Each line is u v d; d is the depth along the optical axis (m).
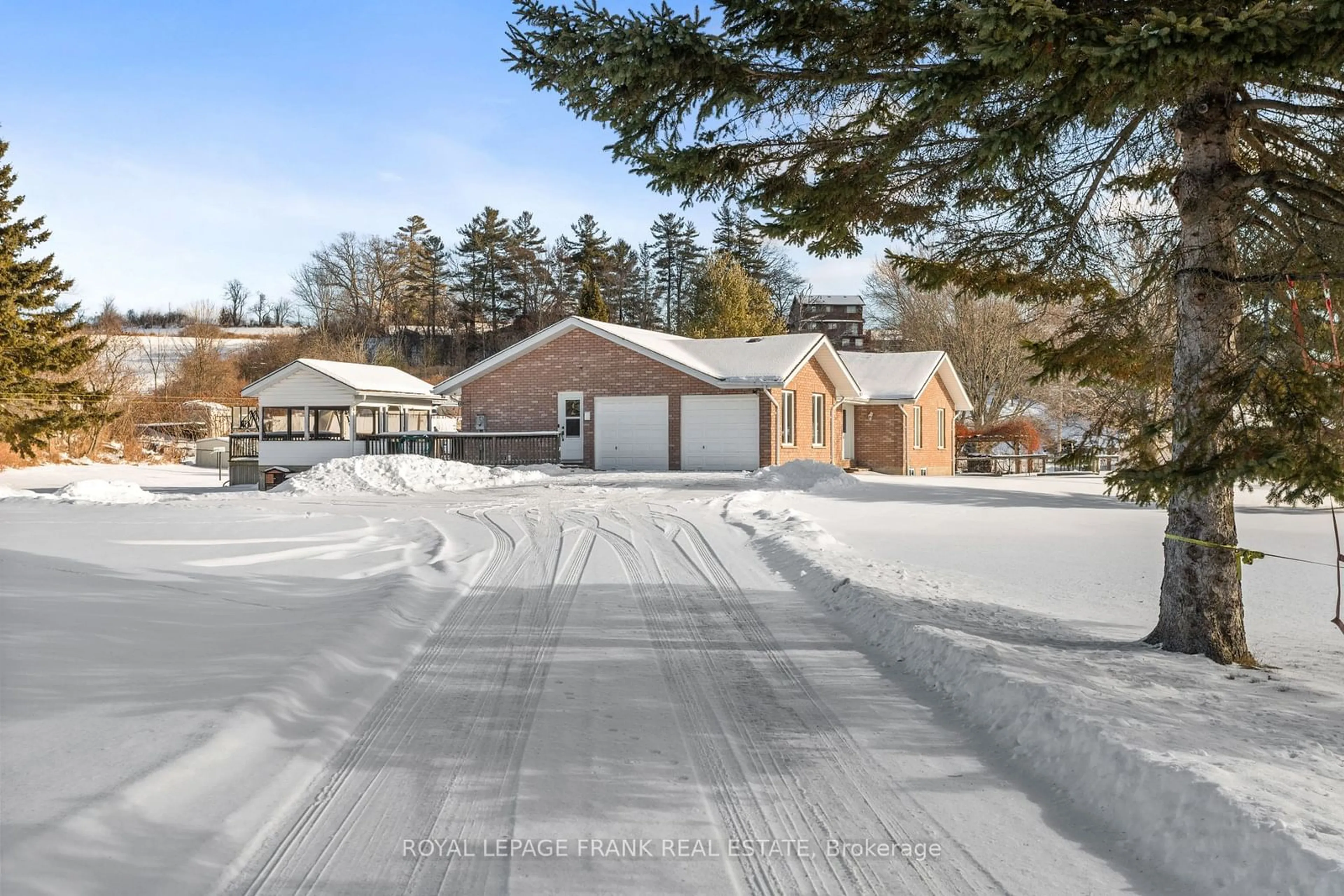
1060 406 46.94
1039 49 5.22
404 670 6.50
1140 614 8.84
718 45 6.39
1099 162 7.82
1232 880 3.41
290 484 23.14
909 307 49.28
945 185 7.84
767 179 7.59
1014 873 3.61
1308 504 5.80
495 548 12.53
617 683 6.18
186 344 78.25
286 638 6.76
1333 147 7.05
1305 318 7.02
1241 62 5.01
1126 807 4.08
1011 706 5.34
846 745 5.05
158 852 3.53
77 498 20.61
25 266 35.44
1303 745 4.77
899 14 6.11
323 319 85.19
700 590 9.57
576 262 82.94
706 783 4.49
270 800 4.14
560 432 29.53
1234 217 6.78
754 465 28.08
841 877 3.56
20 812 3.60
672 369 28.84
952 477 31.56
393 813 4.07
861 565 10.57
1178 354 6.85
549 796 4.29
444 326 88.44
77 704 5.02
